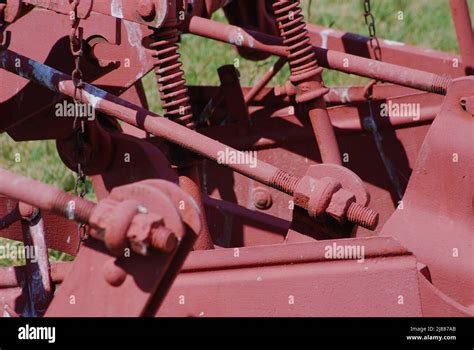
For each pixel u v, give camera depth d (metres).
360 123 4.90
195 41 8.19
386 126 4.88
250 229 4.54
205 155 3.74
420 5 9.06
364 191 3.51
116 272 2.89
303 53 4.30
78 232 4.27
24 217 3.76
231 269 3.49
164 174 4.41
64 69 4.28
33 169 6.57
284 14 4.29
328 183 3.49
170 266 2.90
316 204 3.48
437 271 3.63
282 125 4.94
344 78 7.53
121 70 4.34
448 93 3.64
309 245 3.40
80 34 3.90
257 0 5.37
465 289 3.60
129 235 2.75
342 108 4.92
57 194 2.93
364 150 4.93
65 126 4.38
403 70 4.22
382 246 3.33
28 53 4.32
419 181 3.68
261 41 4.45
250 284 3.46
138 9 3.74
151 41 4.25
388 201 4.94
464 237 3.62
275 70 5.27
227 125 4.98
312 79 4.32
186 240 2.86
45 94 4.24
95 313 2.93
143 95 5.01
